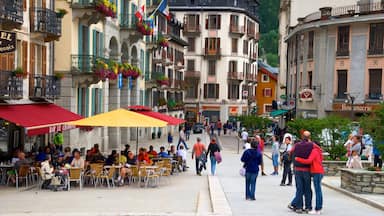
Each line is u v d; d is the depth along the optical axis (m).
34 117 22.94
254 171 16.86
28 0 25.66
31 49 26.09
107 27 38.78
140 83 52.62
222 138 71.25
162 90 68.12
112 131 42.88
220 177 25.97
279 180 24.62
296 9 58.06
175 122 27.91
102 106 38.91
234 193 18.81
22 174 20.62
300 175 14.43
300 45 51.91
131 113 22.50
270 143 54.69
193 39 92.00
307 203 14.50
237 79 92.06
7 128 24.97
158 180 23.59
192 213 14.38
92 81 33.16
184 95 91.94
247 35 95.31
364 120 19.67
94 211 15.02
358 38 44.50
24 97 25.08
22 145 26.52
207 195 19.03
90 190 20.30
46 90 26.67
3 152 24.61
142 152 24.45
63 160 22.50
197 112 91.75
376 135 19.06
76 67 31.98
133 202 16.98
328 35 46.72
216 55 91.38
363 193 18.33
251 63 99.06
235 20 92.31
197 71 92.00
